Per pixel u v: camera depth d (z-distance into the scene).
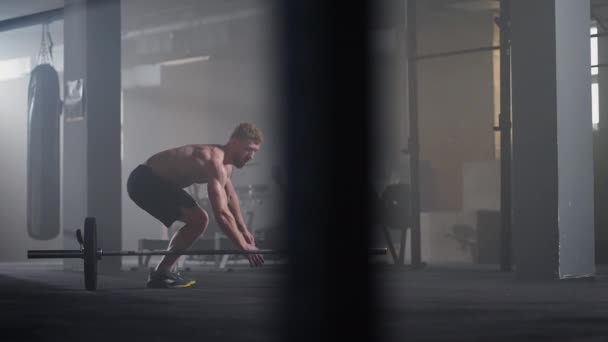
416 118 8.83
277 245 9.60
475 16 11.58
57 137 10.19
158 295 5.37
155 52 14.05
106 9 9.02
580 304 4.49
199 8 12.70
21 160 14.23
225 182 5.79
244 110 13.20
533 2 6.55
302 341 2.98
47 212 10.14
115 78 9.02
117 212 8.98
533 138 6.55
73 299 5.09
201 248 9.55
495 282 6.41
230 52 13.33
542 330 3.28
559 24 6.51
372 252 5.79
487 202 10.54
